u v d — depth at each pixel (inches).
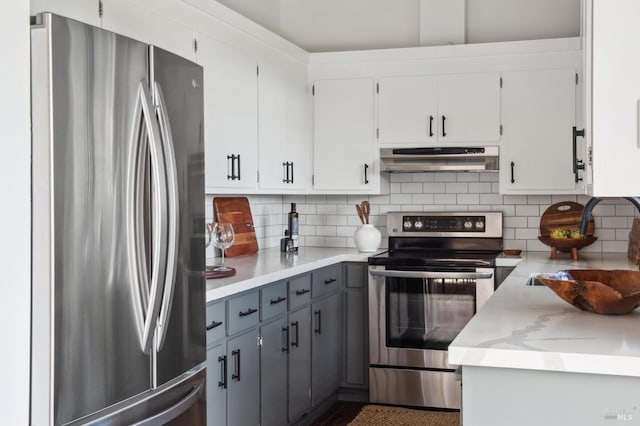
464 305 176.4
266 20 210.1
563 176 183.9
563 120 183.6
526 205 199.0
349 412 181.2
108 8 115.0
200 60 143.5
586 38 73.3
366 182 197.2
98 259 81.5
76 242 78.4
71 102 77.7
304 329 163.5
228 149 155.3
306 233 217.5
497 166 188.4
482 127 188.9
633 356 71.4
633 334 81.7
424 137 192.9
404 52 193.0
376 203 211.0
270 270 147.3
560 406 75.1
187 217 100.7
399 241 205.8
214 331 120.2
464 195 203.6
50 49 75.1
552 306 101.1
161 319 92.5
